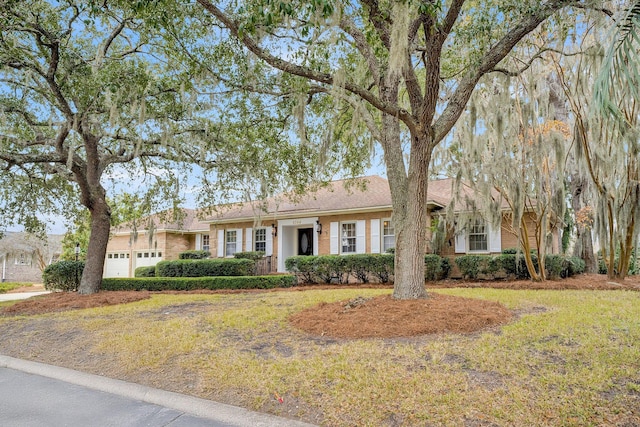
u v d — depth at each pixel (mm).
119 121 9961
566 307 7223
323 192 18641
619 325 5691
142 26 8648
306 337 5816
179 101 10258
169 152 11188
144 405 4180
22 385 4938
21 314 9078
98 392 4621
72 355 5949
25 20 8141
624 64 3543
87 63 9211
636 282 11375
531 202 12289
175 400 4168
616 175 10344
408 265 7355
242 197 12906
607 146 10305
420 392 3867
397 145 7789
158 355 5445
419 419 3426
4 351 6465
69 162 9938
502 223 14375
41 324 7848
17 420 3826
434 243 14172
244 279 13406
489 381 4016
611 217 11195
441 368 4375
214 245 20031
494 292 9680
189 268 15953
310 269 14492
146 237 22750
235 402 4043
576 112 10273
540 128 10500
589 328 5574
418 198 7391
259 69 8477
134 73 8898
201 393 4297
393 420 3455
